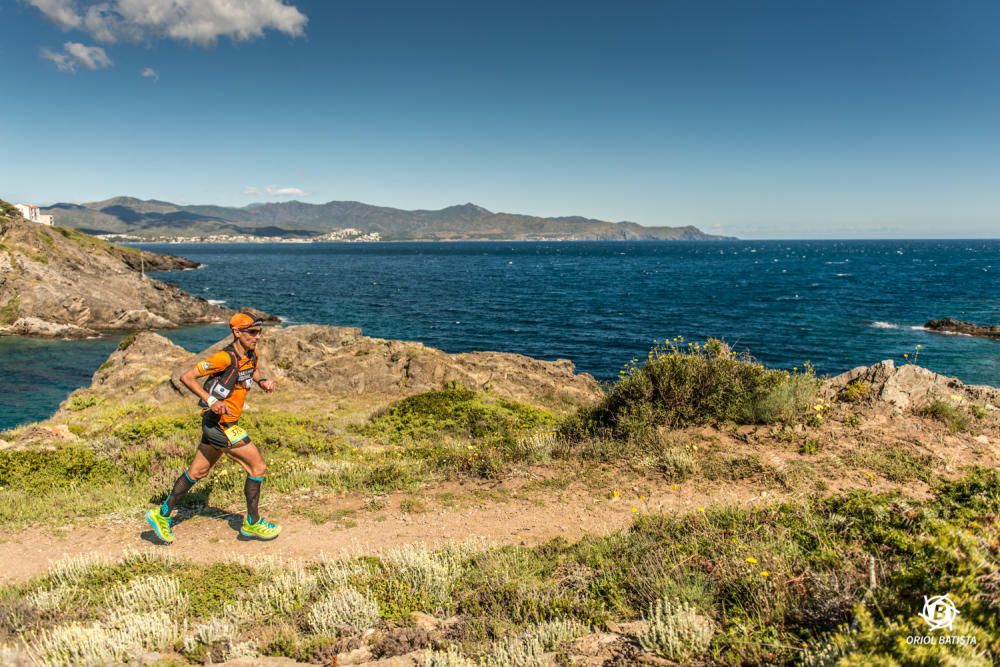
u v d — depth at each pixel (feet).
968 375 104.53
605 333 159.63
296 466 33.35
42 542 23.07
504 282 335.26
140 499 27.99
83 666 13.32
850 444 28.27
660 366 34.09
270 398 67.41
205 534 23.50
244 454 21.81
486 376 75.31
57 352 141.59
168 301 199.52
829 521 18.19
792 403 31.42
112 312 177.37
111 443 37.88
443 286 309.01
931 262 520.42
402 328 171.22
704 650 12.67
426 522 24.25
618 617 15.11
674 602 14.49
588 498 25.35
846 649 10.53
